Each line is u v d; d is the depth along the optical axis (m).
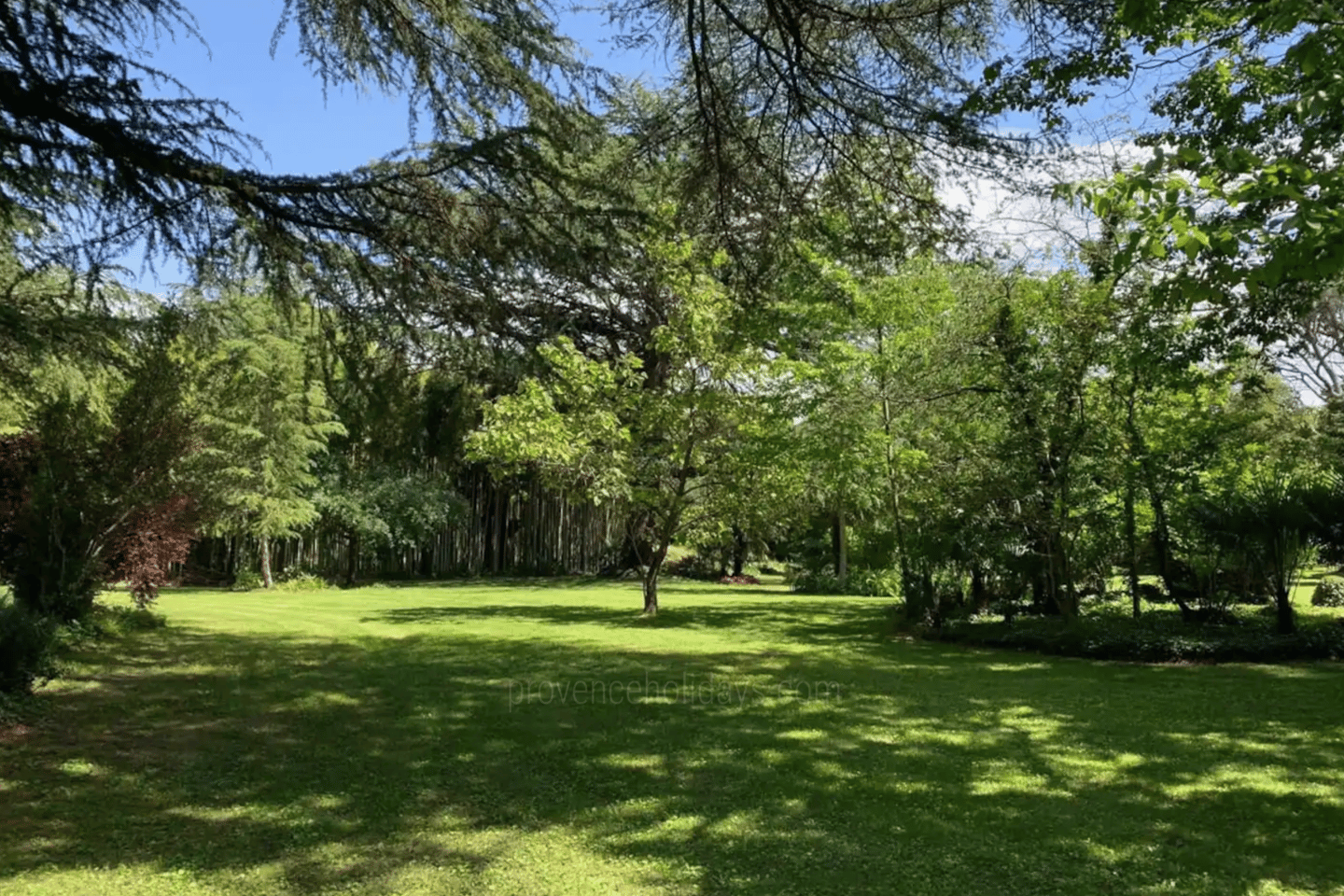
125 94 4.05
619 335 13.12
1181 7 5.25
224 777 4.70
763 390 13.12
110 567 9.68
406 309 4.68
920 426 13.03
